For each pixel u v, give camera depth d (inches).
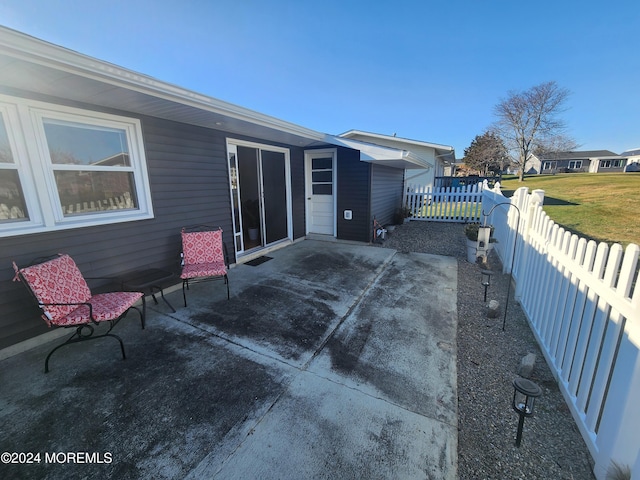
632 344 49.1
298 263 207.5
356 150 256.5
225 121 158.1
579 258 74.4
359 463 60.4
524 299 130.7
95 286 129.7
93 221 126.6
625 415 49.8
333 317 126.8
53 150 114.8
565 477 56.9
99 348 106.1
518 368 89.4
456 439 66.1
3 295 102.8
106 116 127.4
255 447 64.6
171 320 126.3
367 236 265.4
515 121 1024.9
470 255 206.1
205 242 161.3
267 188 262.5
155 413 75.0
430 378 87.2
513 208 164.6
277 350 102.7
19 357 101.8
